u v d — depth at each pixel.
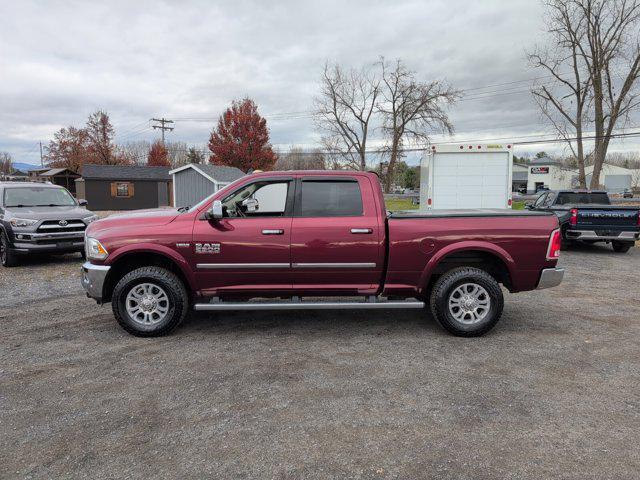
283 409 3.55
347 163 48.53
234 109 46.88
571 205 13.25
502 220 5.25
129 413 3.50
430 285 5.54
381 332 5.45
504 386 3.94
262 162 47.59
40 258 11.75
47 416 3.46
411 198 36.16
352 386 3.95
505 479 2.67
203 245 5.17
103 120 54.16
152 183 38.31
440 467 2.80
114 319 6.02
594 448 2.99
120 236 5.21
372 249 5.22
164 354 4.73
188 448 3.02
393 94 45.34
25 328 5.65
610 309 6.53
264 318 6.06
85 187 36.19
